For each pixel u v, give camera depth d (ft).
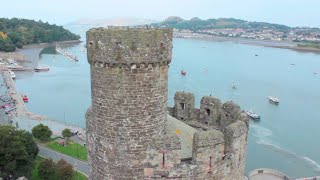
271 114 509.76
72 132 436.35
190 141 84.99
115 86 72.43
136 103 73.31
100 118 75.77
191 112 108.17
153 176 76.02
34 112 539.70
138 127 74.43
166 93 77.56
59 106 573.74
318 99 608.19
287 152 380.17
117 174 76.74
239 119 90.48
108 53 70.79
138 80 72.28
